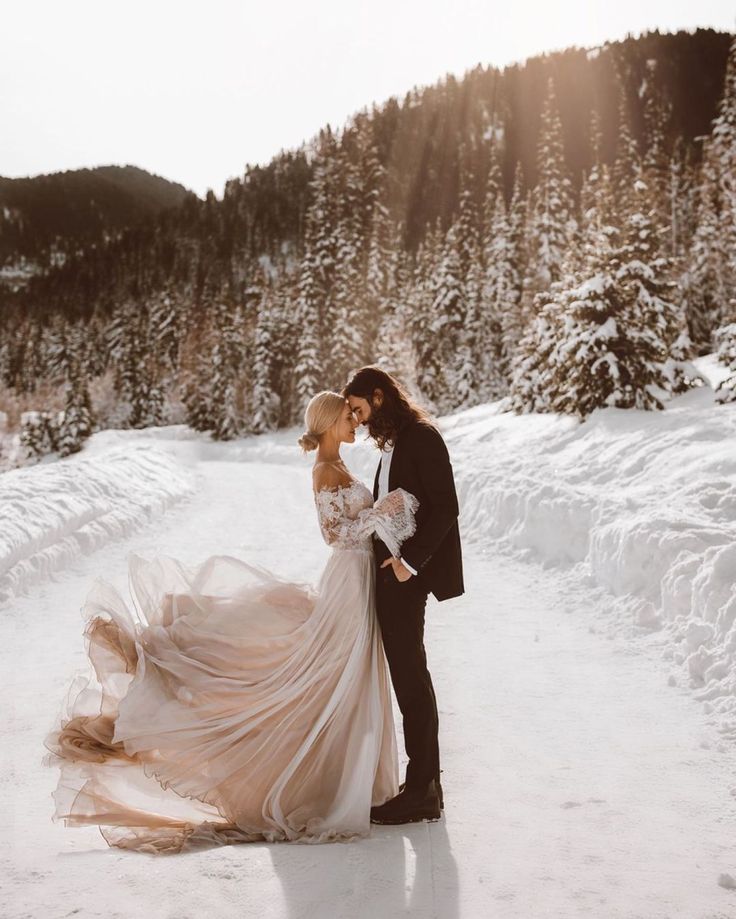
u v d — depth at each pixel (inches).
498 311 1721.2
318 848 108.1
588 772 135.9
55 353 3550.7
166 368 3058.6
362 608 123.5
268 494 711.7
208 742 113.4
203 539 433.7
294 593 129.3
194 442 2170.3
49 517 372.5
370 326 2075.5
